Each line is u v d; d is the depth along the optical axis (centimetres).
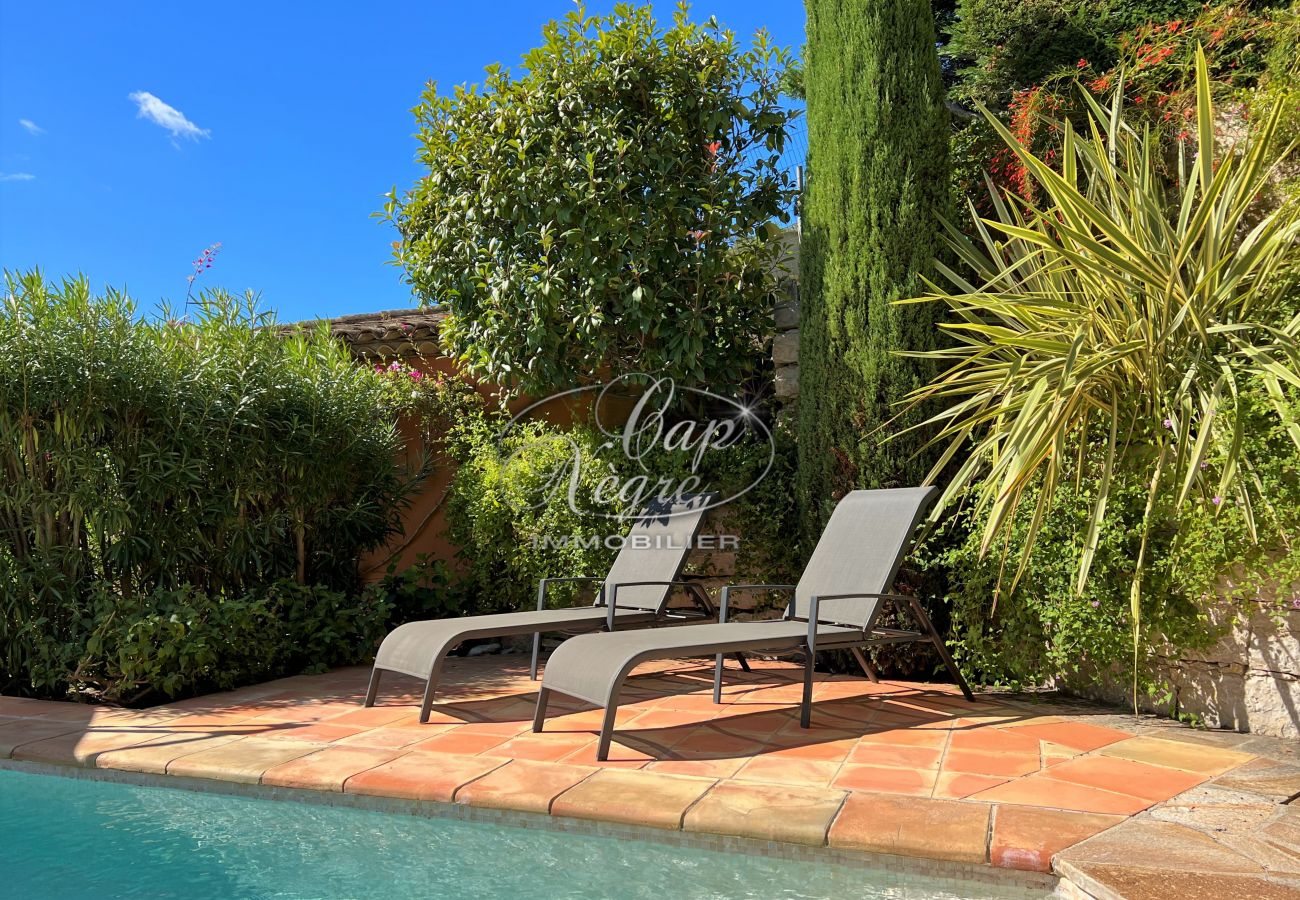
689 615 529
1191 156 536
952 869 253
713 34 621
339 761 354
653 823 285
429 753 365
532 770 337
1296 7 501
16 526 533
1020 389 430
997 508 387
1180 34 582
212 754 368
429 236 673
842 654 550
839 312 543
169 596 538
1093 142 496
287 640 588
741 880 260
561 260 603
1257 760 342
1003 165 608
